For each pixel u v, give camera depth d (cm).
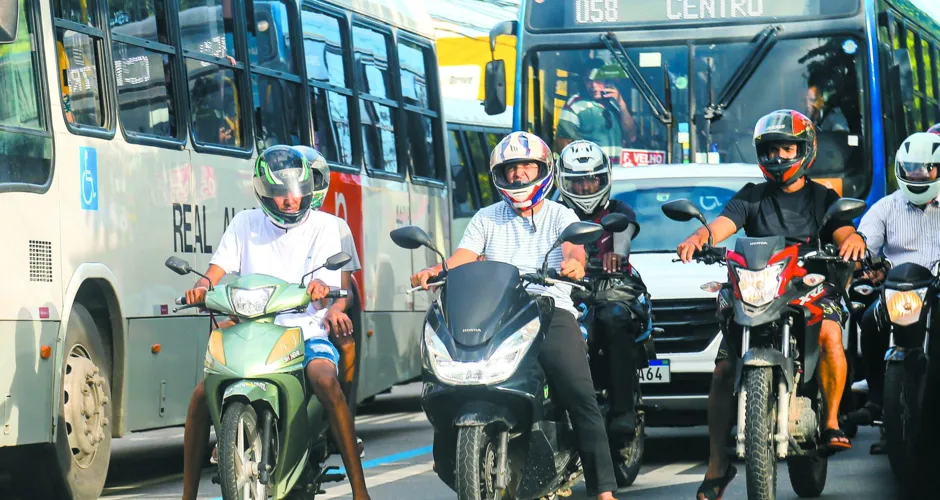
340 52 3575
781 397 1877
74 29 2498
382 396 4969
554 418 1878
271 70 3203
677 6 4147
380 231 3653
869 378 2495
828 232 2091
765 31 4084
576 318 1912
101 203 2500
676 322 2745
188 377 2786
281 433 1853
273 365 1819
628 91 4150
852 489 2411
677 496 2361
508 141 1905
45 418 2291
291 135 3275
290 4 3322
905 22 4503
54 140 2378
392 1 3972
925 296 2128
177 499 2497
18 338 2228
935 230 2394
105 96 2564
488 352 1741
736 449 1894
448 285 1805
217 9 3011
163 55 2780
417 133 4019
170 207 2730
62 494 2381
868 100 4016
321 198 2166
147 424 2647
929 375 2122
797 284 1912
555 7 4241
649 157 4122
